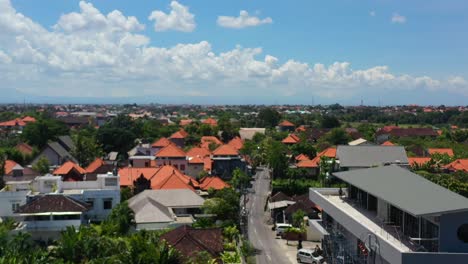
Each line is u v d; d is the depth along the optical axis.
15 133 148.25
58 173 77.81
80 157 109.25
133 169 84.50
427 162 92.00
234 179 89.94
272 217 72.06
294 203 70.19
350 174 40.06
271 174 106.25
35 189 61.78
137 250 41.25
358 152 61.66
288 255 53.59
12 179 83.69
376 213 36.84
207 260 42.78
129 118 162.12
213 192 76.94
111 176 63.62
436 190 31.39
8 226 49.72
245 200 80.00
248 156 125.56
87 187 63.41
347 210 38.09
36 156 105.38
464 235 26.84
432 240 27.50
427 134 163.00
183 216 63.56
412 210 26.80
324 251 45.06
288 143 141.25
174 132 159.12
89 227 52.12
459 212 26.45
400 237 29.86
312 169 99.31
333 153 104.62
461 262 25.59
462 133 151.00
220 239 49.25
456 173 83.88
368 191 33.38
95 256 44.28
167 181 74.50
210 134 163.50
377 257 29.97
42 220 53.06
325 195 45.41
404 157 60.38
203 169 99.50
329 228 42.28
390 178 36.09
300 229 61.03
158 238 47.12
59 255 43.94
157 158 99.19
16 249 43.34
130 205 62.97
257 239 60.91
